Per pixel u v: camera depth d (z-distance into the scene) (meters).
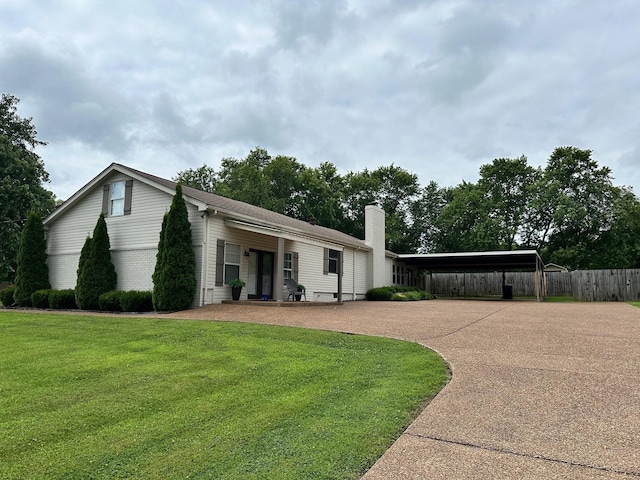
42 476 2.80
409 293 21.42
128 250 14.05
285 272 16.45
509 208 37.16
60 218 16.05
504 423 3.53
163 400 4.28
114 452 3.14
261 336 7.61
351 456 3.01
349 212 43.06
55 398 4.33
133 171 14.09
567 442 3.15
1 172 23.02
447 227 38.53
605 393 4.22
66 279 15.60
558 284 26.77
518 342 6.87
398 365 5.57
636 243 30.88
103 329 8.59
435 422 3.58
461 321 9.54
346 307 13.46
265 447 3.19
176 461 2.99
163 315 11.00
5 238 22.73
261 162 41.47
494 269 27.98
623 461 2.85
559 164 33.34
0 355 6.28
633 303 17.92
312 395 4.39
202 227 12.82
